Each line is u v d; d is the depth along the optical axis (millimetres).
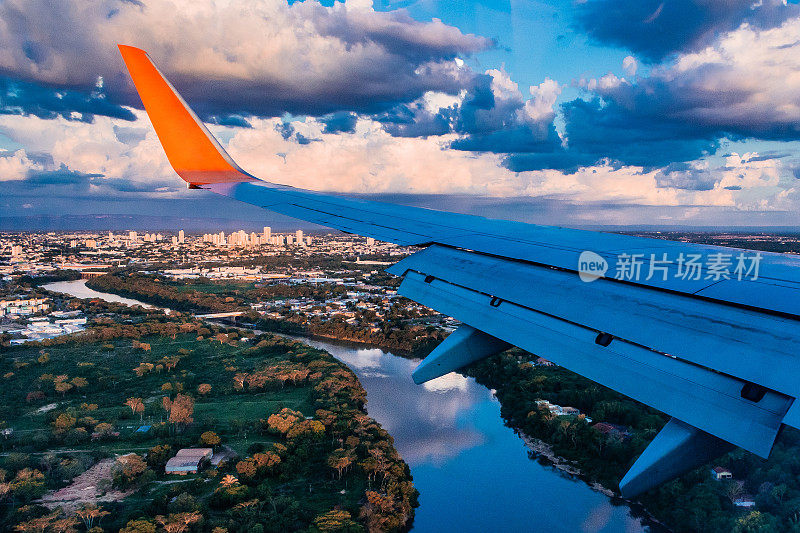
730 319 6266
